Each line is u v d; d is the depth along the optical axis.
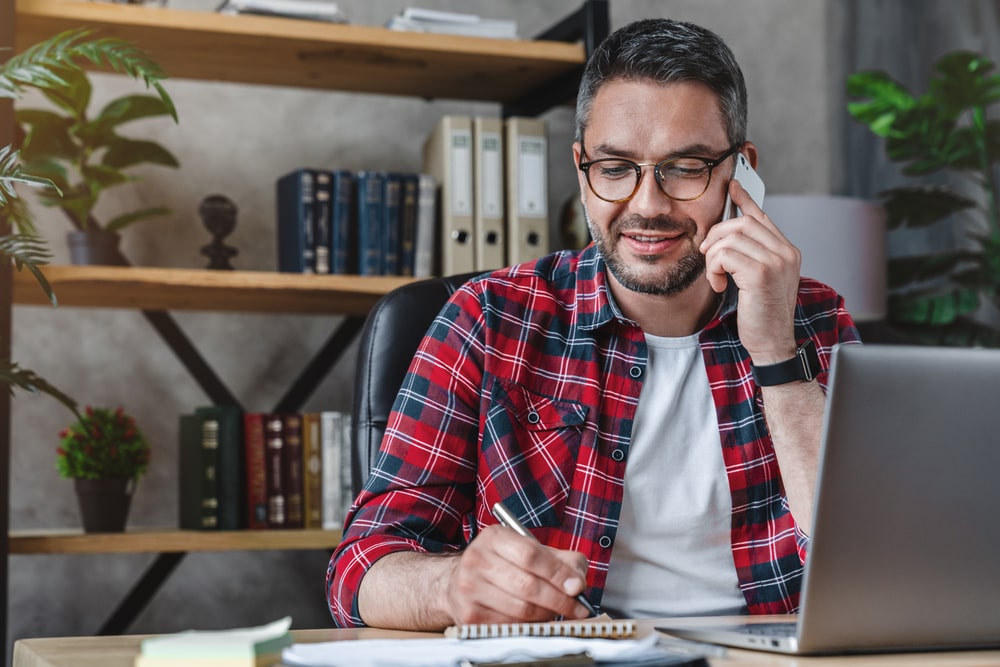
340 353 2.47
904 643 0.70
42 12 1.95
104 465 2.03
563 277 1.31
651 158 1.16
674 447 1.22
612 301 1.25
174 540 2.00
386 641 0.72
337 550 1.11
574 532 1.18
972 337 2.78
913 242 2.94
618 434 1.21
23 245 1.56
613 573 1.19
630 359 1.24
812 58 2.93
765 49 2.89
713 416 1.24
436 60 2.24
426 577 0.93
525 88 2.44
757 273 1.10
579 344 1.26
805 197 2.47
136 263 2.37
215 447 2.11
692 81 1.16
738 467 1.21
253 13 2.11
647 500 1.20
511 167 2.28
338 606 1.03
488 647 0.69
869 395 0.66
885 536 0.68
